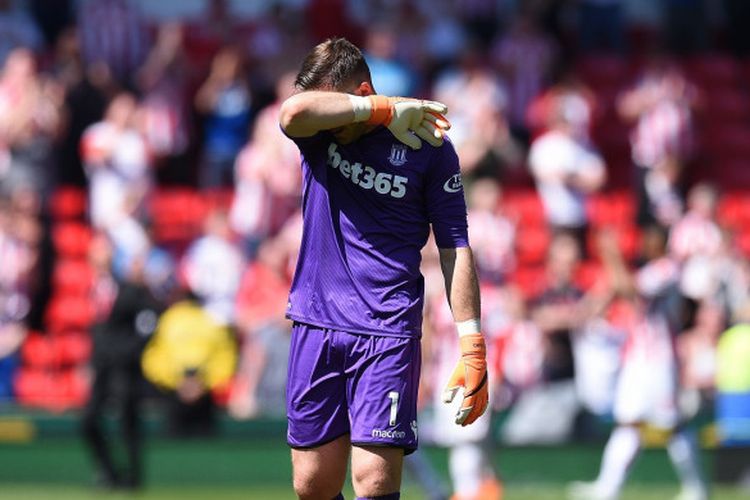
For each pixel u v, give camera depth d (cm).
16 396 5306
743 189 6562
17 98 5759
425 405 4819
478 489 4016
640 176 5825
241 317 5147
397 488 2134
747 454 4850
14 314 5366
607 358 5000
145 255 4931
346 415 2161
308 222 2170
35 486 4841
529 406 4906
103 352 4559
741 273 5475
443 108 2119
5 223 5419
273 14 6425
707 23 7256
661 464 4959
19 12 6366
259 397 4941
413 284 2152
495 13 6794
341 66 2134
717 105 6894
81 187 5953
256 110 6228
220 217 5369
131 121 5728
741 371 4856
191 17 6881
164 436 4838
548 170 5809
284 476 4884
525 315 4947
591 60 6881
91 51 6309
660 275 4231
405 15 6412
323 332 2145
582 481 4900
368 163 2131
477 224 5378
